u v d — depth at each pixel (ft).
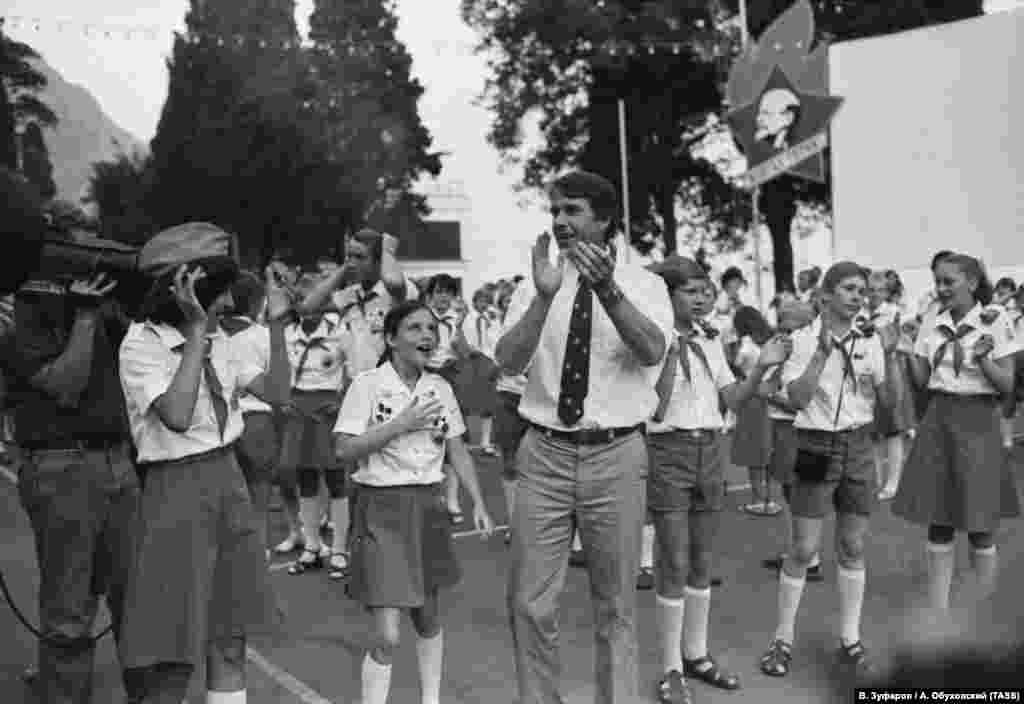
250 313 18.42
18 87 125.80
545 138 106.22
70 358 11.84
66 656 12.71
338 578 21.29
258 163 109.29
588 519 11.29
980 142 52.31
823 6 87.71
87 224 13.26
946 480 16.01
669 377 14.25
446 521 13.35
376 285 21.06
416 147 126.11
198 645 10.75
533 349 11.10
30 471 12.45
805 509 14.99
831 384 15.02
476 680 15.20
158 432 10.95
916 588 19.34
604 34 93.76
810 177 56.59
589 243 10.45
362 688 13.28
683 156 101.86
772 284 98.84
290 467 21.36
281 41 114.21
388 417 13.17
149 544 10.83
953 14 84.99
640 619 18.16
